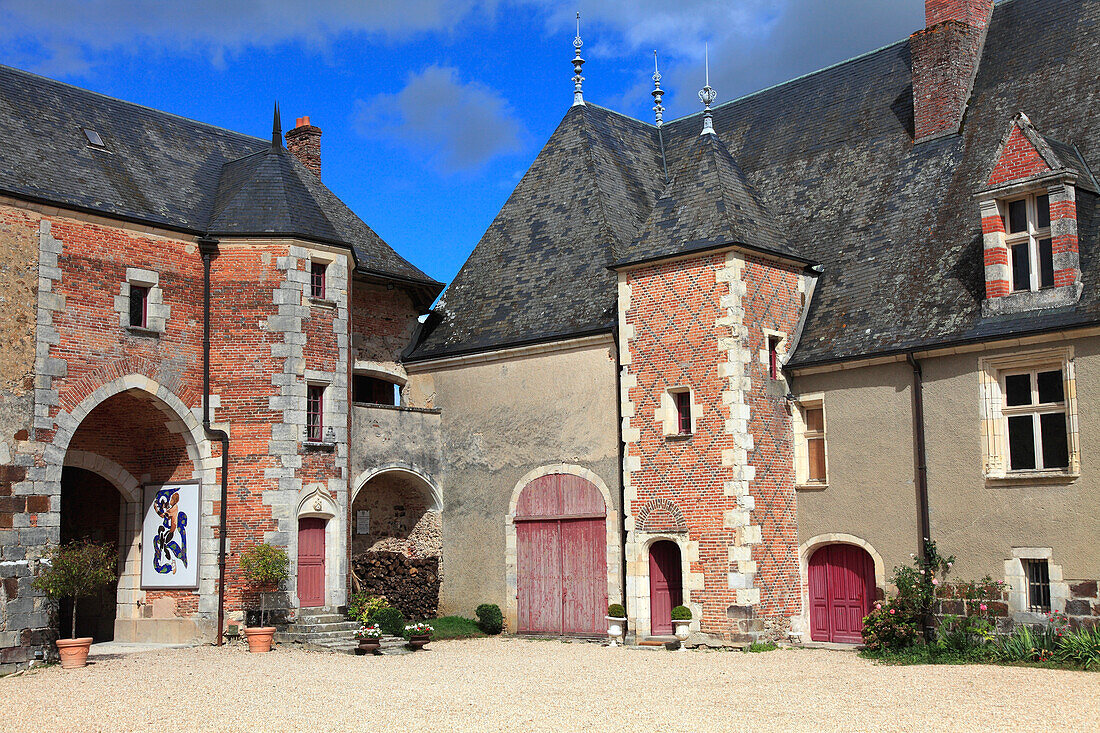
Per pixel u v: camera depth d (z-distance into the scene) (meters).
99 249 18.28
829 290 20.28
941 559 17.27
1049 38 20.44
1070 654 14.88
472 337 22.89
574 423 21.02
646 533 19.36
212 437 19.31
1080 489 15.88
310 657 17.34
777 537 18.89
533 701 12.77
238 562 19.08
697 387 18.97
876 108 22.42
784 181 22.95
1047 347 16.41
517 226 24.36
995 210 17.33
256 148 24.11
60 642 16.08
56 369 17.38
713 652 17.88
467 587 22.34
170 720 11.80
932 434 17.66
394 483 23.39
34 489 16.81
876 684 13.69
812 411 19.75
